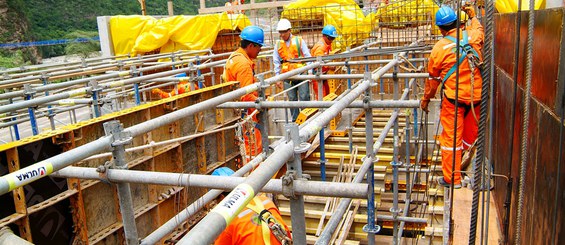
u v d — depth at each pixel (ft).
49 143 11.14
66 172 8.63
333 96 25.72
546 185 8.63
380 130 25.77
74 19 115.03
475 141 16.25
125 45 38.06
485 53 8.32
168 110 15.51
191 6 119.03
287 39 26.12
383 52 20.03
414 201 20.93
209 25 38.22
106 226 12.46
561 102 7.44
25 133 27.20
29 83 22.07
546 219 8.59
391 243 20.38
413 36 35.55
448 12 15.28
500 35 17.33
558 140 7.72
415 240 19.51
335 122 24.90
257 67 34.96
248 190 5.28
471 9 16.03
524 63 11.18
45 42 90.94
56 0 115.03
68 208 11.48
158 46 37.68
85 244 11.66
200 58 29.73
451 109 15.53
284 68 26.32
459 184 15.94
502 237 13.03
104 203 12.40
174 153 15.56
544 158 8.86
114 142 8.08
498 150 16.43
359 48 27.50
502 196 14.14
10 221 9.90
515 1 31.99
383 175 21.70
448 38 15.26
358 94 10.11
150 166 14.47
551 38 8.45
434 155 23.97
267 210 9.71
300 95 24.86
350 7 38.65
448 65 15.24
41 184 10.70
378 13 36.35
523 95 11.16
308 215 18.83
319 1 38.75
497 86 17.69
